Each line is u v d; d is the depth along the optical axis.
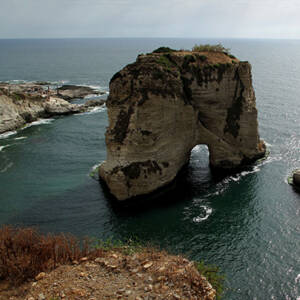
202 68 47.31
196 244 33.56
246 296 26.70
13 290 15.90
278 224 36.84
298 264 30.39
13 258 17.66
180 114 45.72
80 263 18.62
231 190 44.94
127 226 36.78
